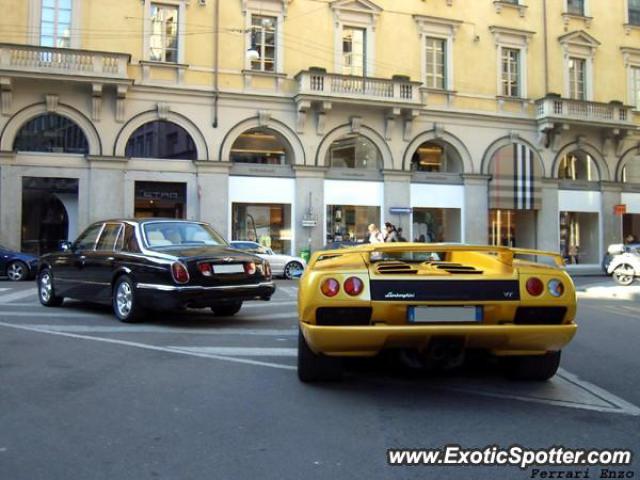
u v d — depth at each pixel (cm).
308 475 349
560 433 424
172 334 831
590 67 2927
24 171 2097
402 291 475
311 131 2417
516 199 2714
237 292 884
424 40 2616
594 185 2920
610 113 2867
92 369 616
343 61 2497
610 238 2927
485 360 655
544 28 2839
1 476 348
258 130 2388
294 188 2403
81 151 2173
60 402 498
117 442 404
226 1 2338
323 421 449
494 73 2733
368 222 2506
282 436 416
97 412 471
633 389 554
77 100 2148
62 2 2164
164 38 2277
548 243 2794
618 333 910
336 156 2498
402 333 469
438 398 513
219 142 2306
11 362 648
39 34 2131
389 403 496
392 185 2523
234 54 2342
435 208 2614
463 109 2656
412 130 2570
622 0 3034
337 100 2370
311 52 2441
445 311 477
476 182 2664
